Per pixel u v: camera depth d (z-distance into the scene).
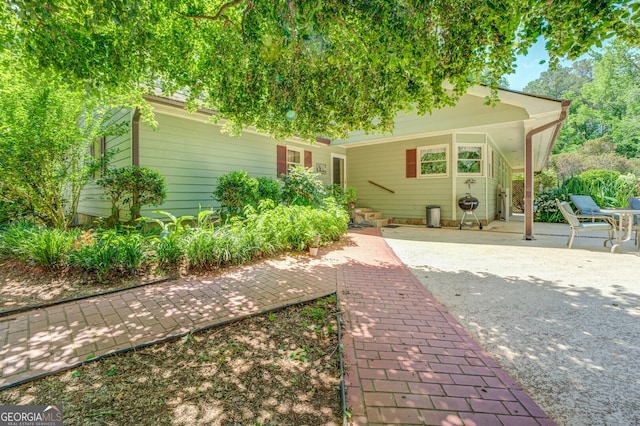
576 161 20.27
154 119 6.38
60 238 4.58
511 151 13.30
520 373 2.02
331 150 11.80
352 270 4.60
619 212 5.49
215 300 3.33
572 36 2.63
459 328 2.69
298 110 4.27
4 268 4.54
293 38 3.13
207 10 4.32
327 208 7.73
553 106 6.15
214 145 8.07
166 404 1.76
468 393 1.82
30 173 5.57
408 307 3.17
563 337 2.50
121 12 2.79
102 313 3.00
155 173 6.29
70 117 5.73
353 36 3.28
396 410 1.68
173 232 4.78
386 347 2.37
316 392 1.86
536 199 12.53
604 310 3.03
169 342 2.46
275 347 2.39
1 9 3.06
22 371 2.05
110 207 7.83
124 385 1.92
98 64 3.67
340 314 2.99
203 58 4.66
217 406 1.74
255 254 5.16
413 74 3.56
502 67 3.47
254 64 3.98
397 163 10.99
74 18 3.23
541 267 4.73
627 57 22.02
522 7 2.63
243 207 7.27
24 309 3.06
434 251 6.03
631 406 1.70
